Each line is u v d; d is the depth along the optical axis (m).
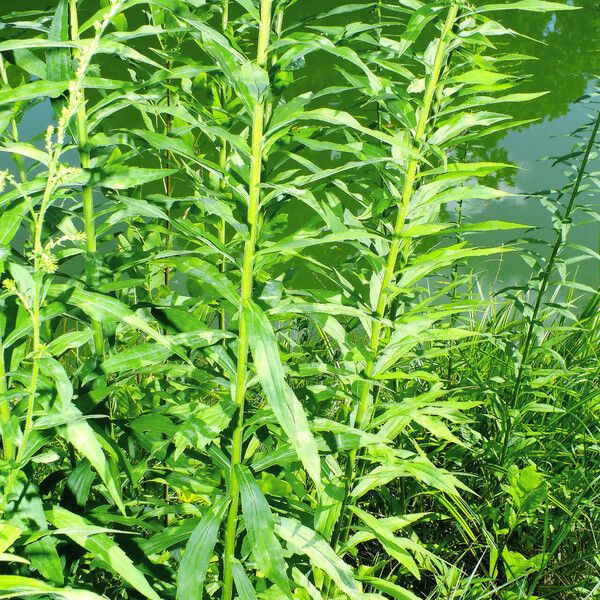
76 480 1.53
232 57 1.30
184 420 1.55
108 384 1.75
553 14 9.76
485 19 1.83
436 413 1.92
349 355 1.81
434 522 2.70
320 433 1.69
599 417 2.82
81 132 1.52
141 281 1.52
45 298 1.36
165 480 1.65
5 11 8.73
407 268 1.80
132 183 1.44
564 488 2.54
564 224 2.44
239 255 2.17
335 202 1.80
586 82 7.72
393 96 1.65
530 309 2.55
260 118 1.36
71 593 1.04
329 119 1.38
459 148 2.68
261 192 1.61
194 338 1.46
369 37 1.68
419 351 2.14
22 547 1.30
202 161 1.41
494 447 2.67
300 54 1.41
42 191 1.44
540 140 6.36
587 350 3.16
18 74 5.42
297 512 1.75
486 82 1.73
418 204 1.80
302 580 1.77
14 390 1.27
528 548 2.58
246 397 2.01
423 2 1.79
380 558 2.56
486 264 4.57
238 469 1.46
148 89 1.72
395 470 1.94
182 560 1.38
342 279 1.93
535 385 2.61
